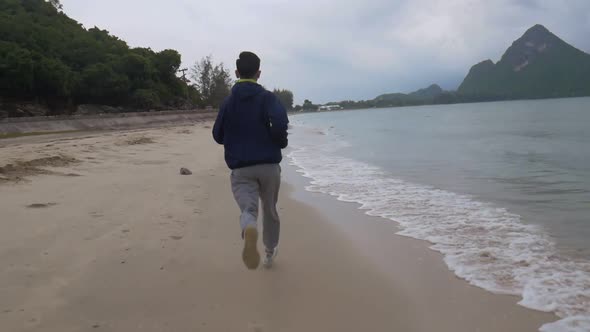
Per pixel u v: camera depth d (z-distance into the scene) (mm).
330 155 12602
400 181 7555
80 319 2324
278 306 2615
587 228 4293
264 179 2938
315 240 4074
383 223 4711
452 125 30500
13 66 35188
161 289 2768
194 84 90500
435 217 4930
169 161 9586
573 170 8023
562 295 2764
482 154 11422
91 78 46812
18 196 5016
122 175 7121
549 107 67688
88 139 15711
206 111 68562
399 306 2639
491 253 3615
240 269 3184
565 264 3318
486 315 2508
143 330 2246
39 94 39125
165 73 65312
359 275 3154
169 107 60625
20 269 2916
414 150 13289
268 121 2885
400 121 43500
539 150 11766
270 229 3176
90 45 52781
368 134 23078
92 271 2980
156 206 4996
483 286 2938
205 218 4598
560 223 4520
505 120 33531
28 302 2469
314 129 32094
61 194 5281
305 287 2912
